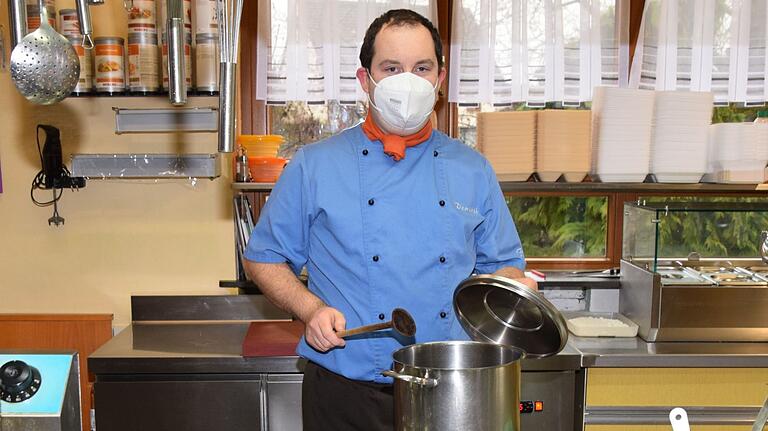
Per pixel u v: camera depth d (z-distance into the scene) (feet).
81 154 7.77
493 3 8.33
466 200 5.06
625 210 8.36
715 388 7.11
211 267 8.38
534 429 7.04
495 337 4.52
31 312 8.37
